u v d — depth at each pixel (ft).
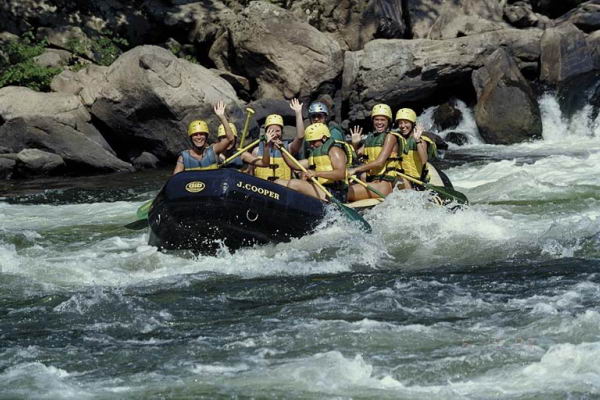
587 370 60.95
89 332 72.64
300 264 91.86
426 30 211.61
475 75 195.11
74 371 64.34
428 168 117.70
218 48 202.39
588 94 199.41
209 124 170.81
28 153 160.97
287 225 97.91
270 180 103.19
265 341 68.69
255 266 91.86
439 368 62.64
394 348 66.33
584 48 201.16
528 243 96.17
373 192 107.65
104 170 166.61
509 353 64.44
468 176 144.25
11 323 75.46
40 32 197.47
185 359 65.82
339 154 103.14
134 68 168.86
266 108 182.91
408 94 197.47
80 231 114.73
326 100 193.98
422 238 99.04
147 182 154.71
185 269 92.17
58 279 89.04
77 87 174.60
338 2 205.57
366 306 76.28
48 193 145.38
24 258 97.40
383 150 109.09
